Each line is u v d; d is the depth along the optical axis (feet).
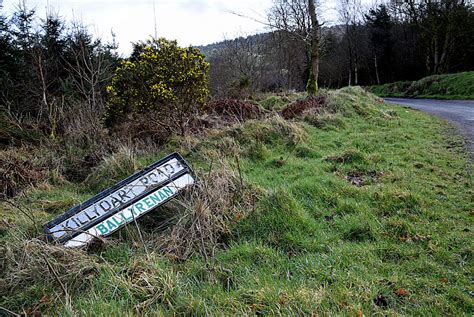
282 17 72.79
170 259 10.68
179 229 11.78
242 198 13.65
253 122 25.53
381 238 11.51
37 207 16.11
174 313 8.10
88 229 11.84
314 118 29.76
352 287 8.91
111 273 9.55
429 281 9.20
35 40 40.68
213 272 9.86
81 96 41.45
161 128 25.54
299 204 13.61
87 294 9.15
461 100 62.64
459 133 27.78
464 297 8.50
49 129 28.45
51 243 11.23
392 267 9.89
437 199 14.30
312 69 42.14
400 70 118.93
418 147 22.86
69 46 48.60
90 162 21.45
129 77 24.43
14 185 18.45
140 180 13.53
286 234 11.64
